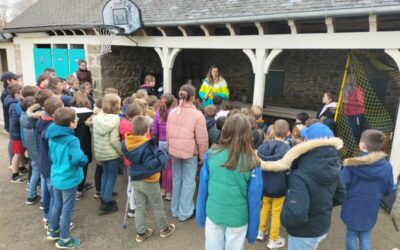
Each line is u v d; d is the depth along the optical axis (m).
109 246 3.07
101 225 3.44
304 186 2.02
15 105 4.24
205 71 9.50
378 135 2.49
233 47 5.35
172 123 3.36
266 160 2.75
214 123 3.92
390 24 4.88
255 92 5.22
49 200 3.26
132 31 6.22
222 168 2.08
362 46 4.07
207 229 2.23
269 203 3.12
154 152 2.89
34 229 3.32
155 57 9.05
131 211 3.59
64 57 8.46
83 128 3.82
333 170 2.01
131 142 2.85
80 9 8.73
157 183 3.03
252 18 4.75
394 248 3.15
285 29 5.72
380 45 3.94
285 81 8.01
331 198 2.13
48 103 3.03
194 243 3.16
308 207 2.01
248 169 2.02
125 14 6.22
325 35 4.35
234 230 2.13
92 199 4.03
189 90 3.27
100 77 7.63
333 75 7.27
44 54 9.08
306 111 7.38
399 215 3.70
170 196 4.12
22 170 4.77
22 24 9.74
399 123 3.97
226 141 2.08
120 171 4.86
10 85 4.55
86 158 2.90
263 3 5.11
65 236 2.96
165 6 6.67
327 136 2.07
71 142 2.82
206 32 5.61
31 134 3.55
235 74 8.91
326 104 5.27
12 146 4.43
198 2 6.20
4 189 4.23
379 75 6.38
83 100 4.15
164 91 6.60
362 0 4.02
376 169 2.46
